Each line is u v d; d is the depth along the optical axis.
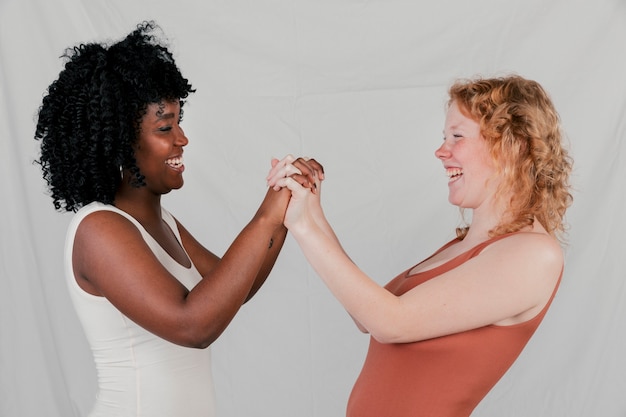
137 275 1.31
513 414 2.41
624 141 2.30
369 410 1.43
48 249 2.40
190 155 2.40
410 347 1.37
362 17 2.36
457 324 1.30
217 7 2.37
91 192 1.42
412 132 2.37
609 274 2.33
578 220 2.34
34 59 2.33
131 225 1.38
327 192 2.40
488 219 1.43
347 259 1.35
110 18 2.34
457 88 1.46
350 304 1.33
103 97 1.35
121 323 1.41
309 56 2.38
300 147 2.39
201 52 2.38
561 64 2.32
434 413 1.36
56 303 2.41
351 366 2.46
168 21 2.37
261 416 2.48
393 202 2.39
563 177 1.43
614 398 2.36
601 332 2.35
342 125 2.39
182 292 1.33
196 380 1.50
